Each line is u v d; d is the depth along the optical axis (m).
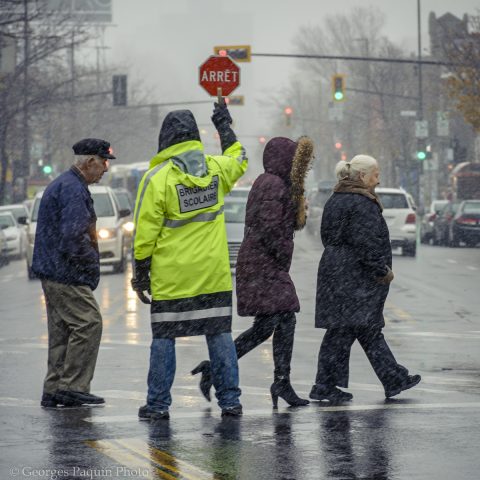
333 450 11.09
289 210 13.54
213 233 12.96
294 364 17.23
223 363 12.92
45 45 72.00
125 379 15.75
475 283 35.12
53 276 13.70
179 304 12.80
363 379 15.59
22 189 95.62
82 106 114.44
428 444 11.33
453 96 66.31
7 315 26.12
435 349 18.95
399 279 36.94
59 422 12.62
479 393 14.38
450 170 117.25
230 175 13.16
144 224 12.77
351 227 13.97
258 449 11.16
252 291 13.50
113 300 29.67
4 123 72.56
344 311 13.91
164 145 12.92
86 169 13.99
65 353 13.80
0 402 13.95
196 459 10.77
